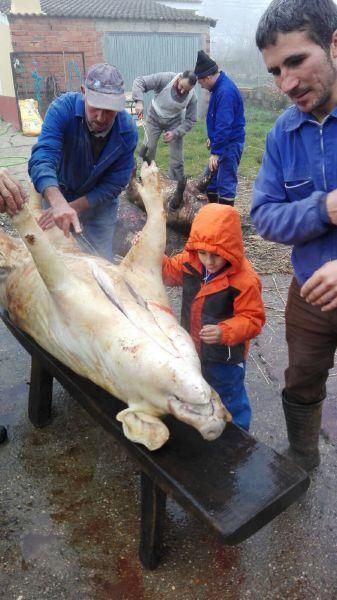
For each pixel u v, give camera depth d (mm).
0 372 3453
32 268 2490
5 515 2420
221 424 1735
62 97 3291
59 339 2221
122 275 2320
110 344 1950
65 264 2285
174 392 1756
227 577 2143
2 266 2596
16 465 2701
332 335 2289
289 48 1716
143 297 2240
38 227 2070
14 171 8859
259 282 2443
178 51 16797
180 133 6953
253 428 2982
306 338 2316
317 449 2650
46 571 2168
